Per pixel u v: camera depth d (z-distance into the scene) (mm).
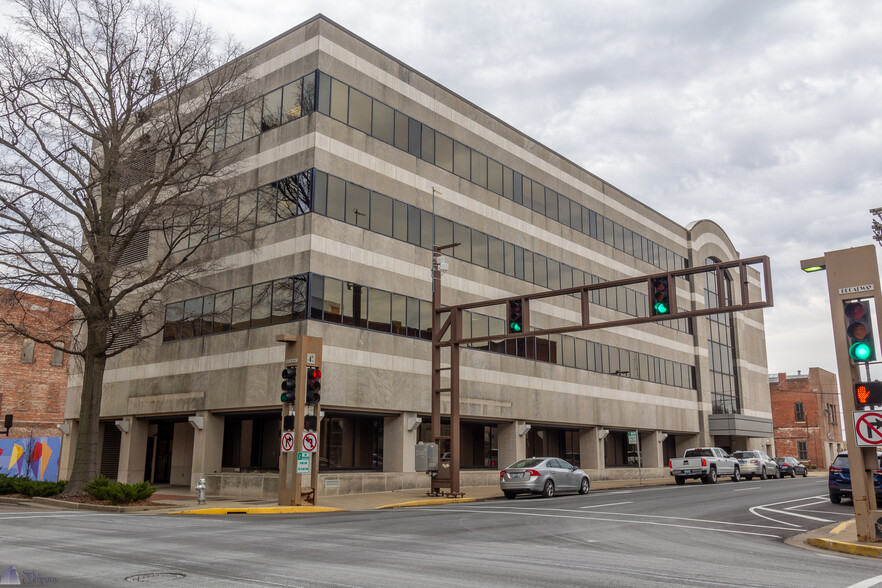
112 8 23656
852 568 10031
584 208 44250
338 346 27531
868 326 12648
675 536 14117
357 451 30016
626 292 47000
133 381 33031
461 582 8398
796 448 67938
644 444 47594
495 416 34656
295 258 27609
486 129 37375
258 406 27391
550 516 18047
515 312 23266
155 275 24922
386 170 31078
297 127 28984
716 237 58625
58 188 23062
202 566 9445
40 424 48219
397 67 32625
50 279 22688
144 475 33438
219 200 26828
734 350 58031
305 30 29844
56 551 10750
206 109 24984
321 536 13148
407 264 31266
